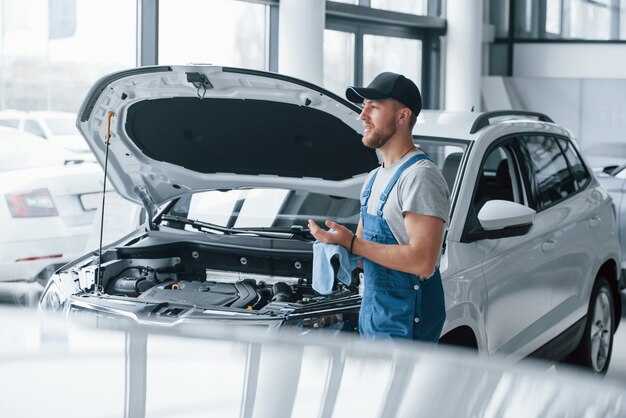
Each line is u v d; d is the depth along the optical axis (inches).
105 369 31.5
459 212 137.8
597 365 186.4
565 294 165.8
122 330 35.8
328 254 107.9
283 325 108.7
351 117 122.7
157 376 31.1
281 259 136.9
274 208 146.6
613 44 458.3
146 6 291.7
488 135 152.0
